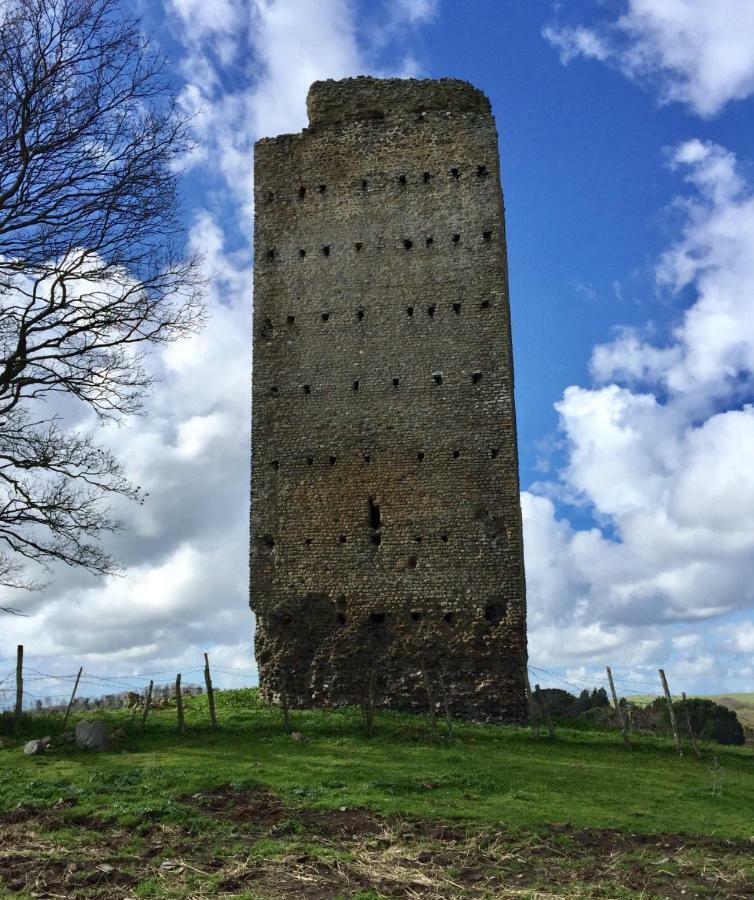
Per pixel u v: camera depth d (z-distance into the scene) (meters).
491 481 33.81
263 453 35.59
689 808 20.48
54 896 13.49
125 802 18.22
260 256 37.53
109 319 23.67
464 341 35.19
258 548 34.81
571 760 25.75
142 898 13.45
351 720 29.23
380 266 36.50
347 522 34.34
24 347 23.23
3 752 23.14
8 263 22.23
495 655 32.41
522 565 33.25
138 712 30.66
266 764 22.09
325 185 37.78
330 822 17.59
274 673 33.47
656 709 37.94
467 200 36.56
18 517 24.83
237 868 14.80
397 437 34.78
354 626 33.38
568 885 14.74
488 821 17.95
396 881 14.51
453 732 28.56
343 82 38.72
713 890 14.77
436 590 33.22
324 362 35.97
